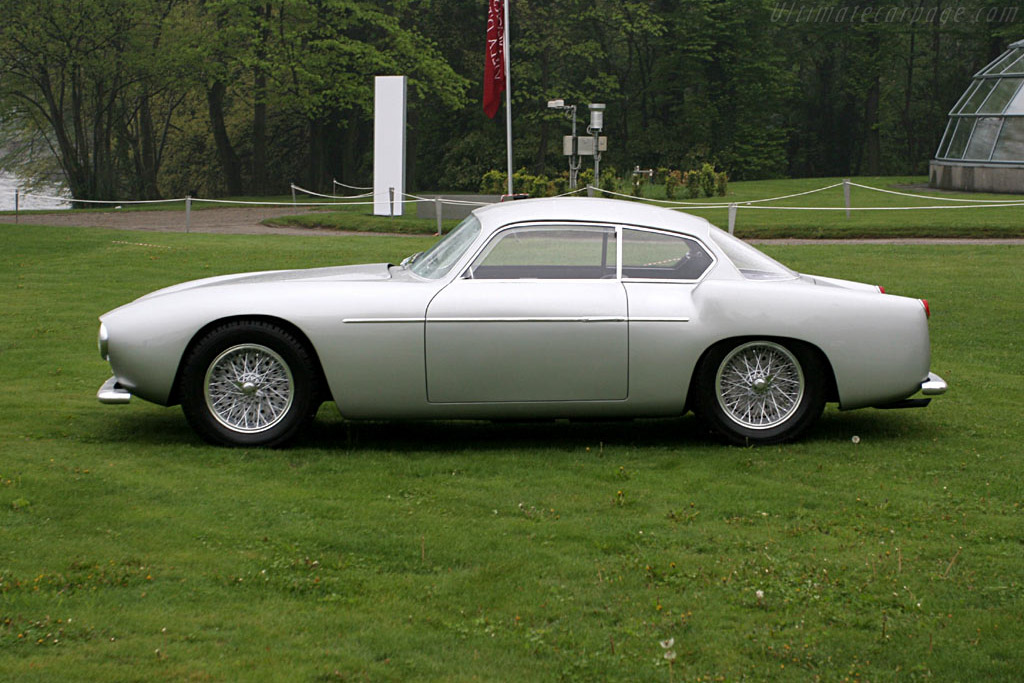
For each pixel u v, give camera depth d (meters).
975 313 11.20
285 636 3.68
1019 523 4.91
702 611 3.94
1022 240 19.59
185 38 44.81
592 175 33.69
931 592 4.12
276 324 6.09
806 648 3.64
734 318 6.12
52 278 13.80
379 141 27.62
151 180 51.06
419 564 4.37
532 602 4.00
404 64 48.16
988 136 34.97
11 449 5.97
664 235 6.34
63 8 40.28
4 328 10.16
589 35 58.03
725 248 6.43
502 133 58.66
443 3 54.62
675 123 61.97
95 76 42.41
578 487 5.47
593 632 3.75
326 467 5.80
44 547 4.43
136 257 16.23
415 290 6.09
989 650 3.63
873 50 59.66
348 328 6.01
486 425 6.95
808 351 6.25
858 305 6.24
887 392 6.27
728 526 4.88
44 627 3.69
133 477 5.46
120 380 6.11
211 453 6.02
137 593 4.00
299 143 62.91
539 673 3.46
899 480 5.63
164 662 3.46
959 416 7.08
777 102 61.84
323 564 4.34
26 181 57.47
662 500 5.25
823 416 7.11
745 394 6.31
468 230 6.42
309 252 17.25
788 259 15.88
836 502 5.24
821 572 4.30
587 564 4.37
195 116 61.66
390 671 3.44
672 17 58.03
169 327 6.02
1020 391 7.81
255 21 45.09
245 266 15.30
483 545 4.58
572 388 6.13
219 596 4.00
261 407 6.16
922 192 35.22
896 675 3.47
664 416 6.32
